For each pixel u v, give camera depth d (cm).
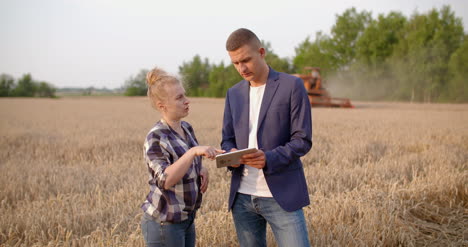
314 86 2564
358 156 701
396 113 1969
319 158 669
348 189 454
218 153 214
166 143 200
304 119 214
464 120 1498
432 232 362
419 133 1020
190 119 1656
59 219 360
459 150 739
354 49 5116
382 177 521
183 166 188
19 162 673
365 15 5081
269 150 225
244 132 234
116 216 372
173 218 197
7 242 328
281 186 217
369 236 315
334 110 2239
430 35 4031
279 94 221
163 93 199
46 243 323
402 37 4444
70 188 490
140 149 811
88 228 353
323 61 5256
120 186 502
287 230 219
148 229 204
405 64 4022
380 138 923
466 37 3897
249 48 214
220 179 536
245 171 231
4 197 462
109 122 1516
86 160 707
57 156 741
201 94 6919
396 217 356
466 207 436
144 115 2050
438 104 3353
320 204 384
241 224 242
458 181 463
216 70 6600
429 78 3816
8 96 8169
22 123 1476
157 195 201
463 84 3528
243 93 242
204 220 349
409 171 573
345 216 360
